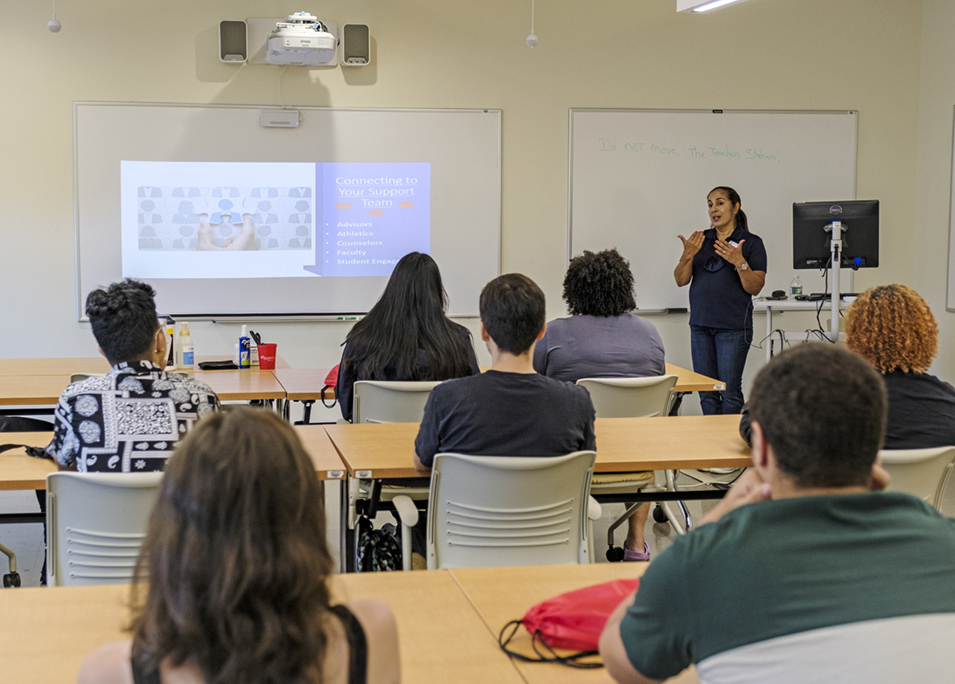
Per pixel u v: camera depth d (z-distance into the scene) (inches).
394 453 97.0
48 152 211.3
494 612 57.8
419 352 119.6
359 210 224.2
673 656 36.9
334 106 220.4
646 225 233.6
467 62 224.5
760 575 35.4
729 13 232.4
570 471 85.7
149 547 31.2
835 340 197.0
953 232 227.9
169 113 214.4
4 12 206.5
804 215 200.2
